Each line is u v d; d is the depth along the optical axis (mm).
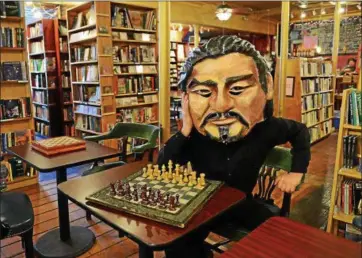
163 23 4402
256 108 1943
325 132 6344
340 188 2408
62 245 2465
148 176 1848
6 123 3859
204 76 1932
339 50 8258
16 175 3807
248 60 1895
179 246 1904
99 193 1612
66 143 2648
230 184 2033
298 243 1201
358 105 2303
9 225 1731
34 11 6285
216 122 1965
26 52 3859
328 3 7285
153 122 5406
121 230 1303
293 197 3424
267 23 9398
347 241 1214
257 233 1269
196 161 2096
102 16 4578
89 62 4836
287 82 5398
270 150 2078
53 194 3621
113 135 3129
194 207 1442
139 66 5168
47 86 6188
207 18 7703
